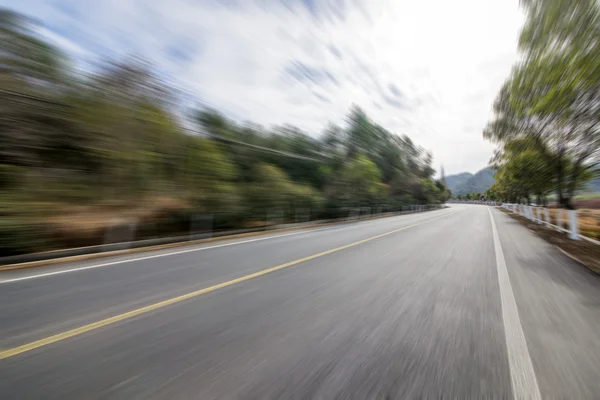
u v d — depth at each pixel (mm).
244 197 13836
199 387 1895
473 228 12859
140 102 9781
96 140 8773
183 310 3248
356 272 4996
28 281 4500
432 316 3053
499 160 18094
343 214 22594
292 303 3467
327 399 1773
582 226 11352
